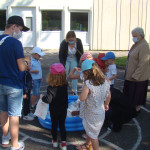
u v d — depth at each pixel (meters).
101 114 3.25
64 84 3.61
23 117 4.81
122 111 4.15
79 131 4.31
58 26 15.43
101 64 4.54
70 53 5.75
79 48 5.78
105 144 3.84
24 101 4.68
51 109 3.60
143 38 4.72
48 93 3.51
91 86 3.12
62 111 3.61
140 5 15.10
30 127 4.44
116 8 15.07
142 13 15.20
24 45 15.41
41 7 14.91
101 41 15.39
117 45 15.48
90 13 15.06
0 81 3.28
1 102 3.42
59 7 14.96
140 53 4.59
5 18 15.22
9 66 3.23
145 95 4.91
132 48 4.85
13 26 3.35
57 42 15.51
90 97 3.18
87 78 3.18
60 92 3.55
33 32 15.32
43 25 15.33
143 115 5.13
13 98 3.31
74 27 15.36
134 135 4.19
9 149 3.62
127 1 15.02
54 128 3.68
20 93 3.36
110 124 4.38
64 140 3.62
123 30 15.34
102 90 3.21
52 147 3.72
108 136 4.13
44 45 15.48
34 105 5.28
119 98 4.15
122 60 11.55
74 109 4.40
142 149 3.71
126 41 15.48
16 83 3.31
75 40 5.60
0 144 3.78
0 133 4.14
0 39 3.25
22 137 4.04
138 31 4.63
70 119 4.17
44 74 9.05
